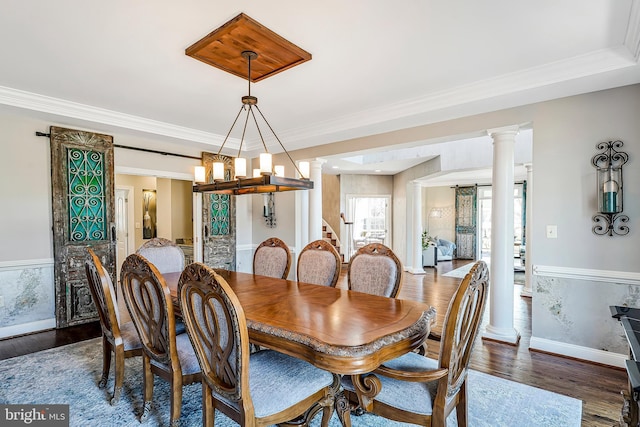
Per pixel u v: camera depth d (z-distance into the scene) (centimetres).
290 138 455
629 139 268
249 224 600
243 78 284
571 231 293
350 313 196
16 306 359
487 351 312
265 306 211
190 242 657
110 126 388
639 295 267
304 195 534
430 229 1127
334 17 201
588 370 273
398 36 222
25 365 285
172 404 191
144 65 263
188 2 186
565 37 223
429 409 152
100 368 279
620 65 238
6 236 353
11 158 355
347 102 347
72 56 249
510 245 333
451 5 189
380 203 995
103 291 215
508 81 283
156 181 695
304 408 165
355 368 146
